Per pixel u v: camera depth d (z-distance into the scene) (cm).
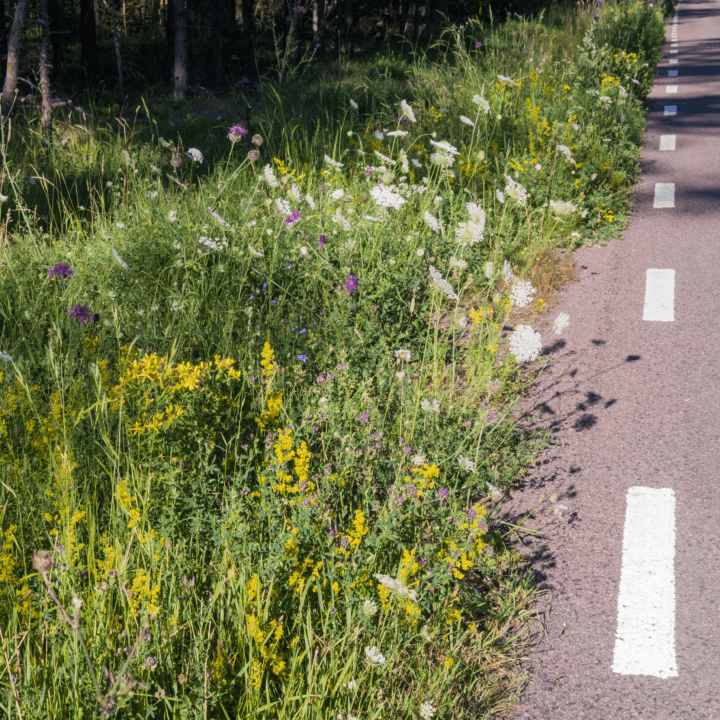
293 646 248
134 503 285
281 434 303
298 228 584
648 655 293
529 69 1212
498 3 2928
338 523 313
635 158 1038
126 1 3203
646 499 380
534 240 698
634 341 548
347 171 816
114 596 247
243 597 251
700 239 740
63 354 392
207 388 318
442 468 354
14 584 246
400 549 292
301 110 1107
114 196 696
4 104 1250
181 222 589
